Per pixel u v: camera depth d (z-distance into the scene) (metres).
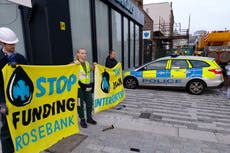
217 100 6.54
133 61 14.08
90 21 7.48
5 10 4.47
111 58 6.20
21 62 2.78
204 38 14.05
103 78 4.90
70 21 6.06
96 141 3.50
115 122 4.43
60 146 3.25
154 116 4.89
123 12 10.59
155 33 25.22
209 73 7.05
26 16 4.88
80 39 6.81
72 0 6.19
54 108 3.22
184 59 7.53
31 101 2.76
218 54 11.74
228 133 3.92
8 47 2.51
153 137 3.70
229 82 6.98
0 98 2.40
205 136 3.78
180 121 4.56
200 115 5.00
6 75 2.36
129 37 12.41
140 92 7.78
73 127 3.67
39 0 4.79
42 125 2.99
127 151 3.19
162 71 7.73
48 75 3.05
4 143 2.60
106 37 9.01
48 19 4.87
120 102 6.10
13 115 2.48
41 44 5.05
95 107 4.69
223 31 12.98
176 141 3.56
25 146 2.68
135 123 4.39
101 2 8.23
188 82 7.38
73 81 3.57
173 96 7.09
